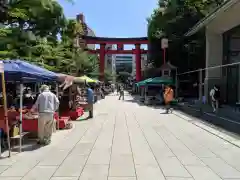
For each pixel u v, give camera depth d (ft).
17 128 32.89
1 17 50.06
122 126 45.62
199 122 49.29
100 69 214.48
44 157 26.07
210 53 84.48
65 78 43.37
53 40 71.51
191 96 113.80
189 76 116.16
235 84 71.97
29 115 35.27
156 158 25.86
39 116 31.24
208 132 39.52
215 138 35.24
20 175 21.03
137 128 43.45
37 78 31.04
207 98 80.74
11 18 51.85
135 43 215.31
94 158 25.77
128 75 435.94
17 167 23.00
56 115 41.37
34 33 61.41
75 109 55.57
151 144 31.81
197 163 24.34
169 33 118.93
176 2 113.91
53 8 59.62
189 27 112.88
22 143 31.99
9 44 49.47
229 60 76.74
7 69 28.66
